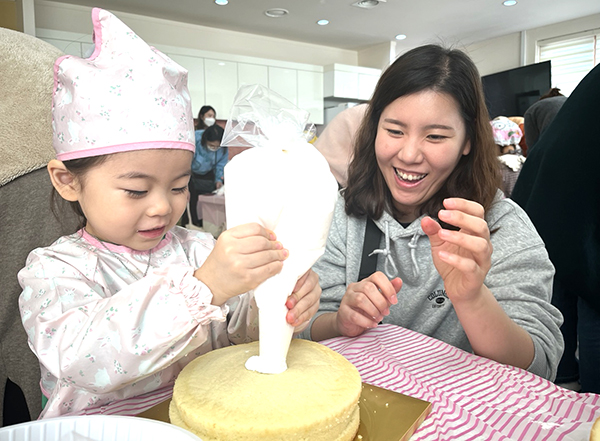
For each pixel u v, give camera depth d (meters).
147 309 0.58
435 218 1.13
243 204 0.57
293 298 0.60
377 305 0.87
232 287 0.57
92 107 0.66
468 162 1.11
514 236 1.08
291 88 6.34
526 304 0.97
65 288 0.70
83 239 0.85
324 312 1.08
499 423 0.58
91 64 0.68
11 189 1.09
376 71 6.89
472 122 1.04
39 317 0.65
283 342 0.59
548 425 0.57
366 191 1.19
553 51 6.43
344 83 6.59
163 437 0.38
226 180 0.59
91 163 0.67
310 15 5.58
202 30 5.91
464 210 0.74
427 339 0.88
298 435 0.49
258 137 0.61
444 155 1.01
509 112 6.67
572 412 0.61
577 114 1.33
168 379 0.80
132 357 0.58
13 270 1.10
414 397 0.65
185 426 0.52
